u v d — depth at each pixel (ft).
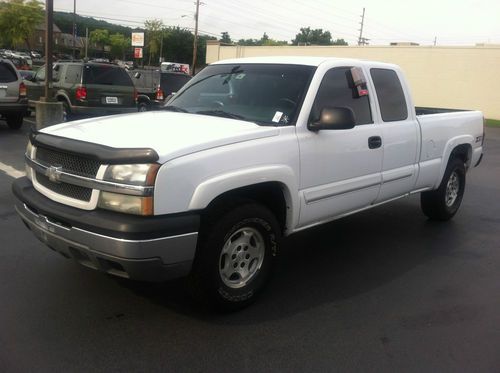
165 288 14.07
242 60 17.02
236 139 12.39
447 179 21.42
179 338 11.63
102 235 10.78
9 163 29.63
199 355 11.00
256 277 13.35
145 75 56.03
